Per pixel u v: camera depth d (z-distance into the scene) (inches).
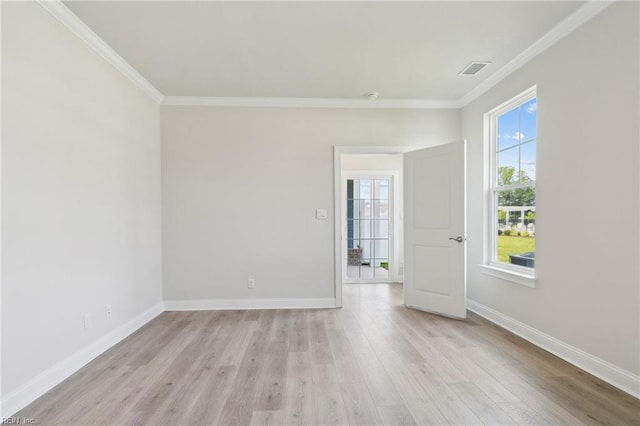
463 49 116.3
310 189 165.9
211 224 163.0
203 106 162.4
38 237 85.0
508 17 97.1
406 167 165.5
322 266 166.6
